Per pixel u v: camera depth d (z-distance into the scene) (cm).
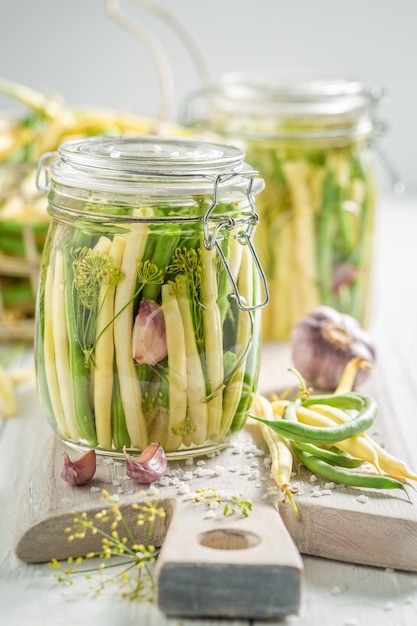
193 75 126
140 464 53
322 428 55
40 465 56
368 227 77
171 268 53
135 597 48
